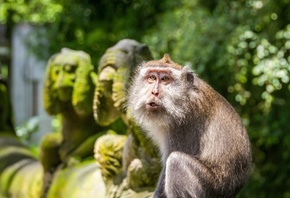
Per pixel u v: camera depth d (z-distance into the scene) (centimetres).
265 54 1220
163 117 681
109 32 1551
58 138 951
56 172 938
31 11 1919
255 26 1246
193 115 677
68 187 897
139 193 756
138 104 692
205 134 670
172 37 1312
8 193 1062
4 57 2452
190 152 675
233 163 656
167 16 1339
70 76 916
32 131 2123
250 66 1252
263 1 1262
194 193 646
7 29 2384
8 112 1252
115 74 782
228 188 656
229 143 660
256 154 1383
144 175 752
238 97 1275
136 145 761
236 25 1264
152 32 1408
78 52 931
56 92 928
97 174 866
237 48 1241
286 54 1225
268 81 1211
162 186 674
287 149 1327
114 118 805
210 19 1270
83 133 938
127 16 1509
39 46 1719
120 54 782
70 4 1585
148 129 712
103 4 1570
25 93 2597
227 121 669
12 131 1254
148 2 1474
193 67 1269
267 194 1375
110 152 789
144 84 693
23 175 1054
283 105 1267
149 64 698
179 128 681
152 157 752
